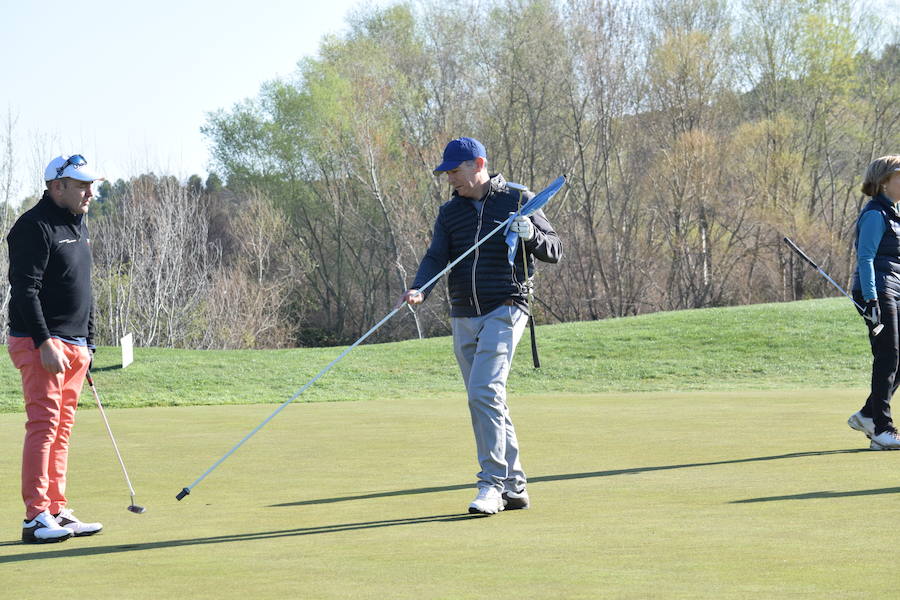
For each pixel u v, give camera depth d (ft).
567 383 104.99
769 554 21.08
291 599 18.61
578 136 243.40
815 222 240.53
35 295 28.14
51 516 27.66
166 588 20.02
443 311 272.51
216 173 298.56
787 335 119.96
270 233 274.77
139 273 225.76
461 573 20.40
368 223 280.10
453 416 63.10
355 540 24.95
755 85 254.27
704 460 38.96
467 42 252.21
